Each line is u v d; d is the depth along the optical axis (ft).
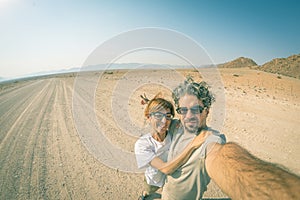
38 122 21.67
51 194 9.48
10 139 17.02
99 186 10.00
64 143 15.24
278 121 21.83
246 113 24.70
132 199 9.04
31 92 54.54
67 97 37.47
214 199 8.80
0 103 38.70
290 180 1.87
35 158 13.19
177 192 4.32
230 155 2.76
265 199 1.78
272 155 13.66
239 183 2.12
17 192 9.68
